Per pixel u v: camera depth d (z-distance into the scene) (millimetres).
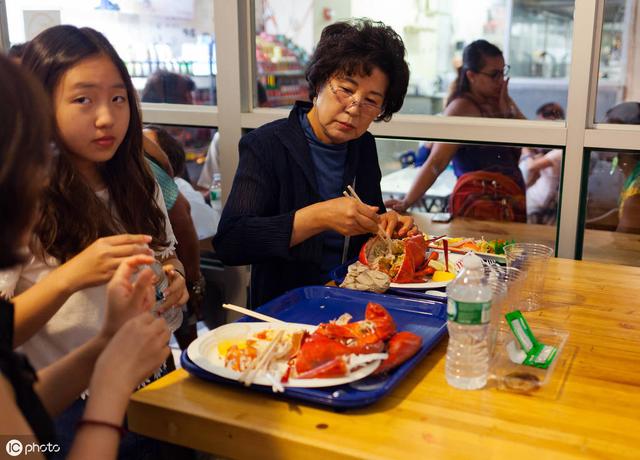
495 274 1468
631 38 2264
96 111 1444
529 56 2998
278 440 1041
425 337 1400
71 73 1413
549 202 2461
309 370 1181
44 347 1487
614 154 2330
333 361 1175
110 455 945
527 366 1284
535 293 1657
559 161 2404
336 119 1871
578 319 1556
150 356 1050
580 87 2279
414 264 1791
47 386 1103
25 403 885
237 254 1819
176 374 1254
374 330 1262
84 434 949
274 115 2711
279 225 1754
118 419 970
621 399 1164
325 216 1730
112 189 1632
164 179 2311
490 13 3041
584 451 1000
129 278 1146
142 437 1580
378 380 1196
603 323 1529
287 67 3062
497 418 1096
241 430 1068
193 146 2945
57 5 3061
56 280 1272
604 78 2344
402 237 1918
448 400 1155
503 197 2521
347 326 1280
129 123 1598
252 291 2033
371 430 1057
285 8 2979
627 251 2400
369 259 1838
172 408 1125
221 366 1224
